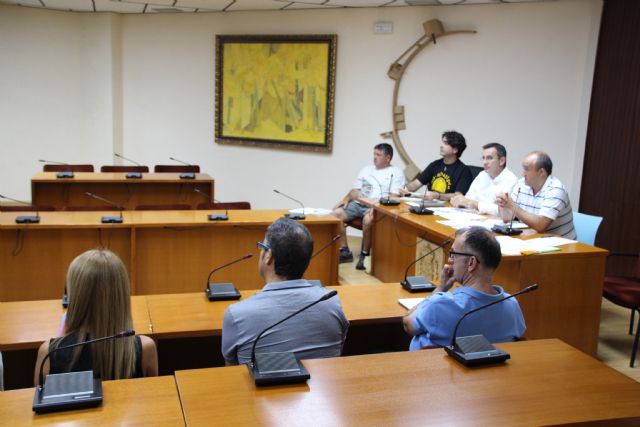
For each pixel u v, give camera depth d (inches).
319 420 55.9
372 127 264.7
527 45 228.7
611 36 207.3
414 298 111.8
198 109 306.5
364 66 262.1
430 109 251.4
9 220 161.6
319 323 78.9
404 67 253.1
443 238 159.0
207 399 59.2
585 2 214.8
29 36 301.9
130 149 318.3
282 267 81.5
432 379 65.0
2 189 310.0
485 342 72.3
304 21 272.4
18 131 308.3
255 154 296.7
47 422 54.1
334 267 183.5
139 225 163.2
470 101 242.8
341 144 272.5
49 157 315.3
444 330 84.6
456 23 241.4
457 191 205.9
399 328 124.1
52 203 237.6
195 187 247.1
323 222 178.5
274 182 293.6
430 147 253.9
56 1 278.4
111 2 273.7
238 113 294.8
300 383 63.2
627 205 201.8
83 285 67.1
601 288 131.3
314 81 271.7
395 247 193.2
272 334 77.2
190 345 115.0
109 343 68.0
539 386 64.2
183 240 171.0
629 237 201.6
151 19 306.5
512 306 86.6
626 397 62.4
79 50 310.7
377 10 255.8
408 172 256.5
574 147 223.0
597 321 132.7
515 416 57.9
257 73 285.6
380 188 226.8
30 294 163.8
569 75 221.3
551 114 227.0
